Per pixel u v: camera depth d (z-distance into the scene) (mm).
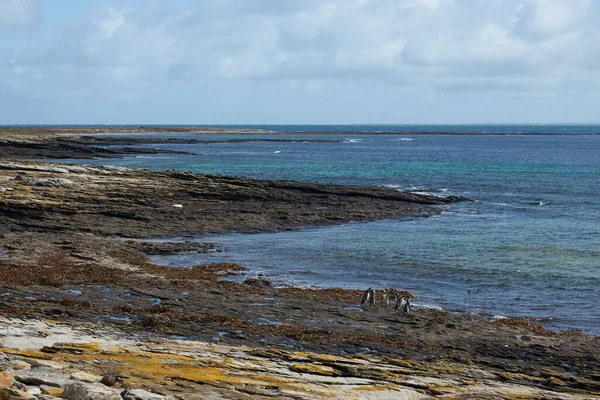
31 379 10844
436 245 40688
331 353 17688
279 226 48125
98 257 33375
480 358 18453
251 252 38188
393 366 16531
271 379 13664
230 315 21531
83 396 9844
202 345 16938
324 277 31672
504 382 15992
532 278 31719
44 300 21422
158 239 42531
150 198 53656
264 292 26547
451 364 17469
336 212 53625
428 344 19500
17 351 13469
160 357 14586
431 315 23984
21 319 18047
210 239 42844
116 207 48750
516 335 21391
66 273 27875
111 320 19484
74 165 69250
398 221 51562
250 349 16953
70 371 12023
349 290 28172
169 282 27078
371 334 20297
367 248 39656
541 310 26016
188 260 35438
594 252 38312
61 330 16953
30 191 50312
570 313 25578
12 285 23656
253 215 50969
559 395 14828
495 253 38000
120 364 13492
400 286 30109
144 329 18625
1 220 42906
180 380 12672
